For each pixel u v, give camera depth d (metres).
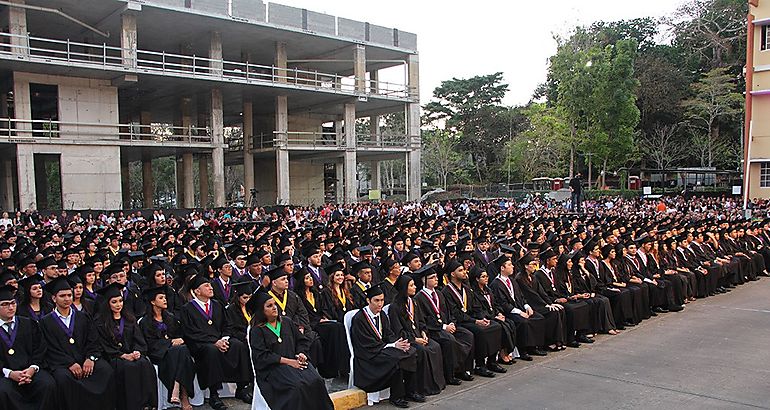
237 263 9.91
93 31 30.08
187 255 11.35
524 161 52.81
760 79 31.12
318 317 8.49
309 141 36.66
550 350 9.38
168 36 33.28
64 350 6.50
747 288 14.75
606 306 10.25
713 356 8.75
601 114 41.59
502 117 63.09
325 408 6.48
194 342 7.27
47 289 6.75
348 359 7.97
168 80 30.05
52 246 12.11
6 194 33.78
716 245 15.00
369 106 40.41
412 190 39.56
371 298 7.45
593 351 9.27
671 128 49.53
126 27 27.98
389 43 37.53
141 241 14.17
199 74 29.86
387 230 14.67
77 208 28.00
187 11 28.83
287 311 7.61
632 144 43.09
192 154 40.12
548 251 9.95
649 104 49.94
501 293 9.11
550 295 9.64
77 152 28.08
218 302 7.72
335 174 48.09
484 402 7.13
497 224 17.23
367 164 77.25
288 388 6.29
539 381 7.86
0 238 14.64
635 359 8.72
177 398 7.11
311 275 8.86
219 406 7.10
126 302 7.23
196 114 42.47
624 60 40.97
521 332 8.85
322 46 36.50
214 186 32.78
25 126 27.12
